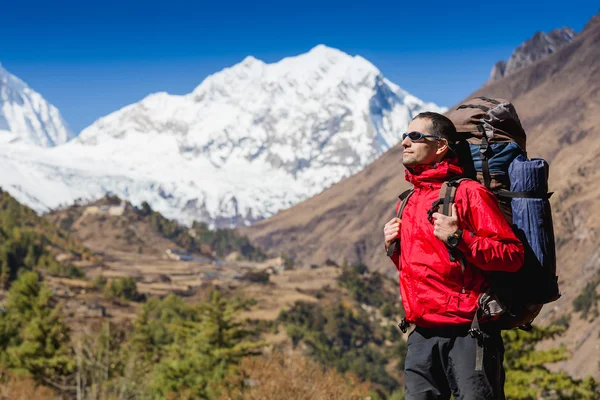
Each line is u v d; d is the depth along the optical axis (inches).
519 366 1013.8
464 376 138.9
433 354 144.6
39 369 1462.8
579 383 986.7
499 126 152.2
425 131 150.3
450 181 145.9
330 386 362.0
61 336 1635.1
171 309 6525.6
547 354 1013.2
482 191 140.9
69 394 852.6
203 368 1164.5
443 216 139.3
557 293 146.9
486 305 138.3
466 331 141.0
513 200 149.6
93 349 688.4
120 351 853.8
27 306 2416.3
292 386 361.4
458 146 154.0
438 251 141.2
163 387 1005.2
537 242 145.4
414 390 146.5
